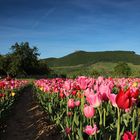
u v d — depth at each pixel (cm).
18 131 1380
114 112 803
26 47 10294
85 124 739
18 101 2653
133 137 389
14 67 9319
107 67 19488
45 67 11044
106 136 646
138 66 18112
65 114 1152
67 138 811
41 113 1719
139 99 633
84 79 716
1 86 1903
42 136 1173
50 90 1670
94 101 556
